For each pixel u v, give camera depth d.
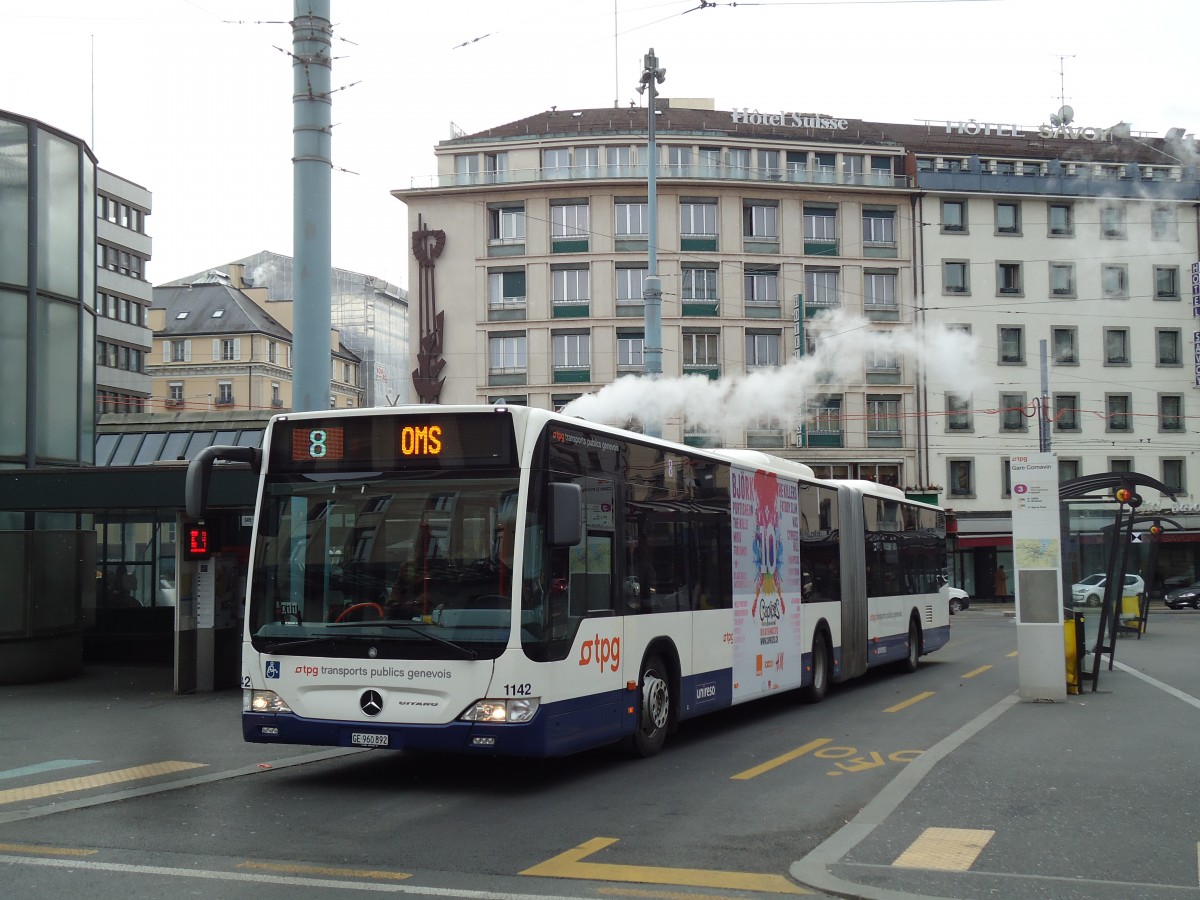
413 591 9.93
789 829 8.52
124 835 8.31
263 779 10.83
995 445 59.56
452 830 8.48
